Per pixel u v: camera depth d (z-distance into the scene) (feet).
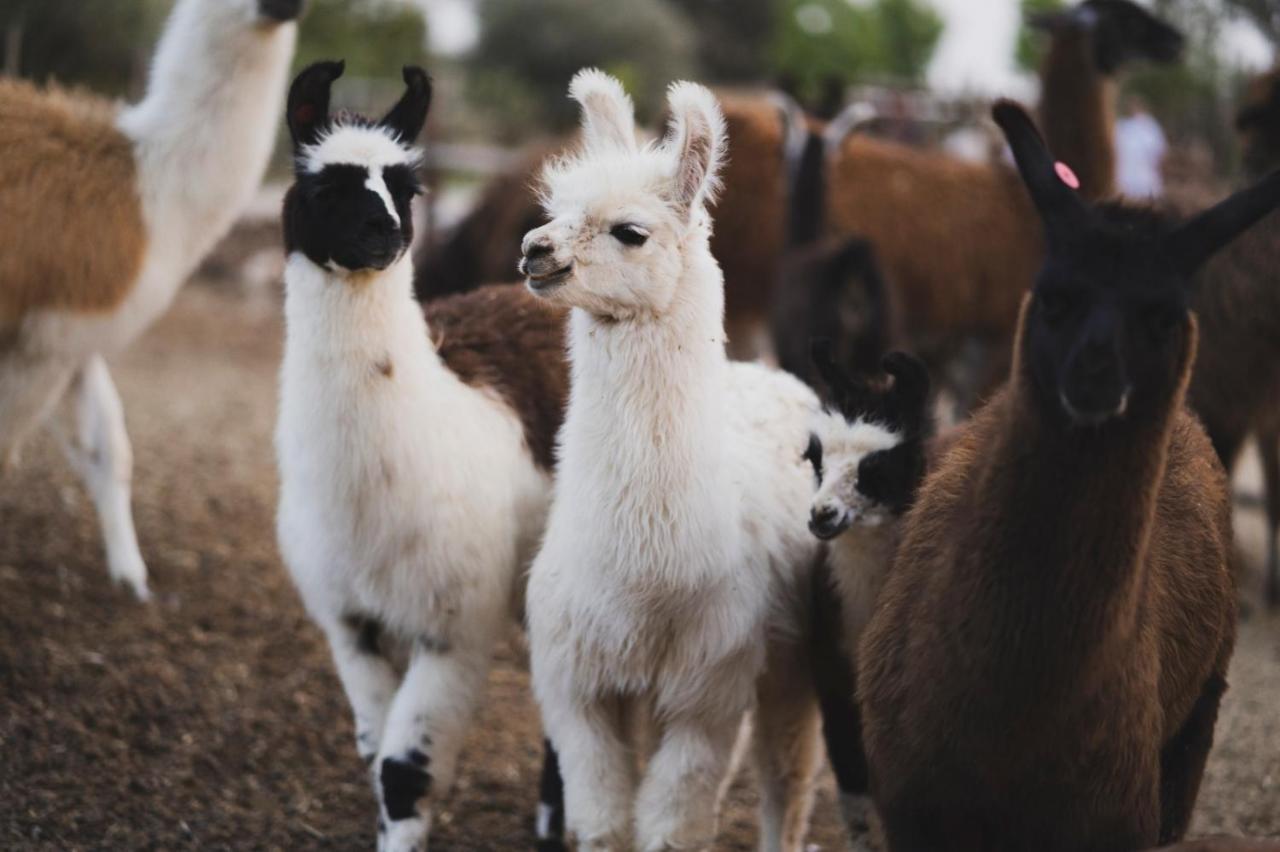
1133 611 11.85
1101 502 11.36
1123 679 12.04
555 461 17.58
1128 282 11.04
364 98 68.08
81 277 20.84
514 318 18.65
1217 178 46.98
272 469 30.45
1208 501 14.46
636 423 14.15
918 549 13.33
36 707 18.99
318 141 15.83
